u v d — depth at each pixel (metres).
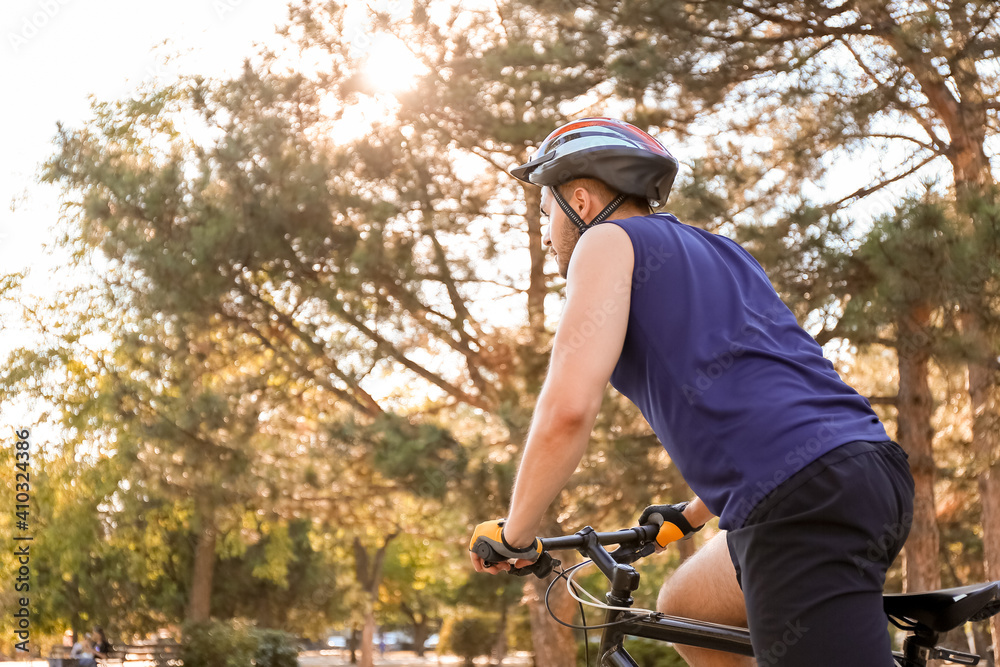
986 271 7.68
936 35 8.76
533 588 13.07
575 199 1.50
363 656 30.17
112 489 19.33
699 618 1.49
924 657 1.39
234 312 12.54
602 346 1.25
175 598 22.98
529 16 11.23
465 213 12.51
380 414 11.98
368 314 12.12
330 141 12.12
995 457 9.28
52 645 22.45
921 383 10.71
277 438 13.98
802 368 1.26
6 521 19.50
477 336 12.84
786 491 1.16
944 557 13.53
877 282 8.24
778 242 8.66
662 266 1.30
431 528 15.30
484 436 11.70
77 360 18.52
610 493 11.24
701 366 1.24
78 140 13.45
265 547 23.45
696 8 9.90
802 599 1.15
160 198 11.98
